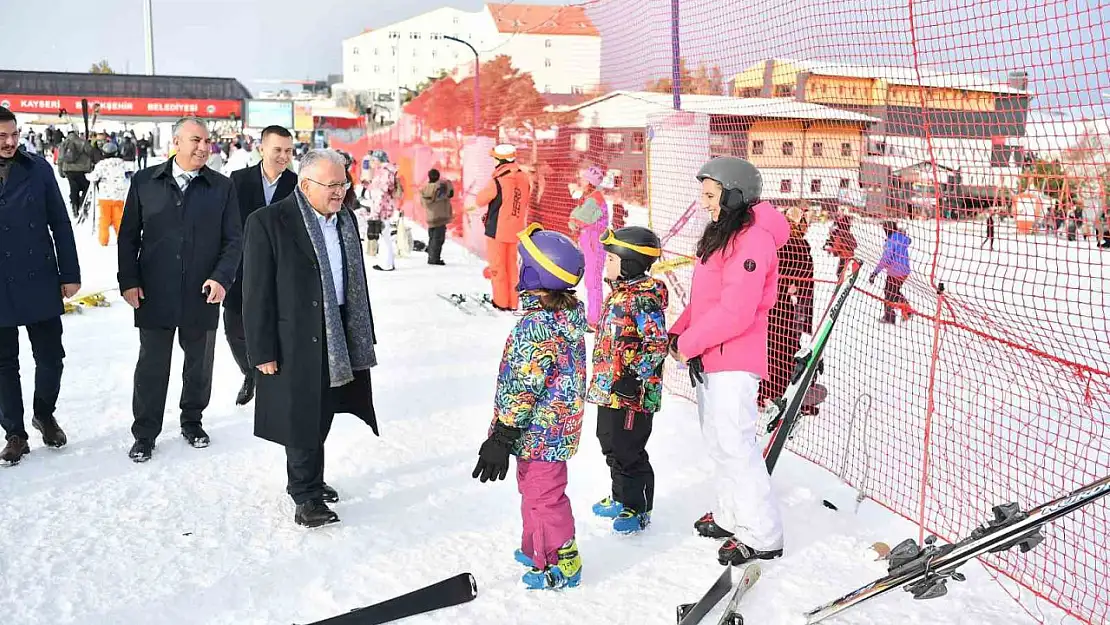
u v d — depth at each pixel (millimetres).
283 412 3750
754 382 3449
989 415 5516
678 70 6535
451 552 3625
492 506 4129
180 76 53562
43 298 4414
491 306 9391
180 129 4496
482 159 14062
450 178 16750
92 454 4656
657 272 5832
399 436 5137
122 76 52812
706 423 3543
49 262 4469
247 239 3721
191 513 3955
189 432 4852
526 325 3086
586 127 11086
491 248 9133
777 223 3404
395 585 3340
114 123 52719
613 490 3906
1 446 4688
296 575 3400
